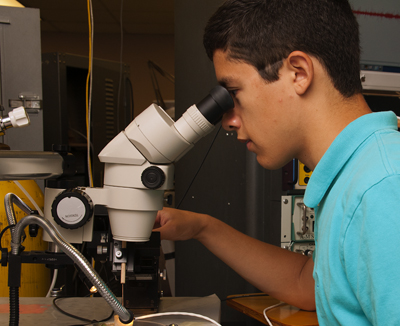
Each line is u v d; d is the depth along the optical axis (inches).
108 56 173.8
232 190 55.8
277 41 22.1
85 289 51.3
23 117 27.5
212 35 24.9
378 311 15.1
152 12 141.5
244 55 23.1
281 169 47.5
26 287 45.3
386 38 46.0
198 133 26.1
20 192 45.4
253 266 35.8
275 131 23.1
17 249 24.3
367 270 15.9
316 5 22.5
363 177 17.3
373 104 49.8
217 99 25.2
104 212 28.8
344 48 22.5
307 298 33.9
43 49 172.7
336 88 22.2
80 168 76.1
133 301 32.0
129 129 26.5
